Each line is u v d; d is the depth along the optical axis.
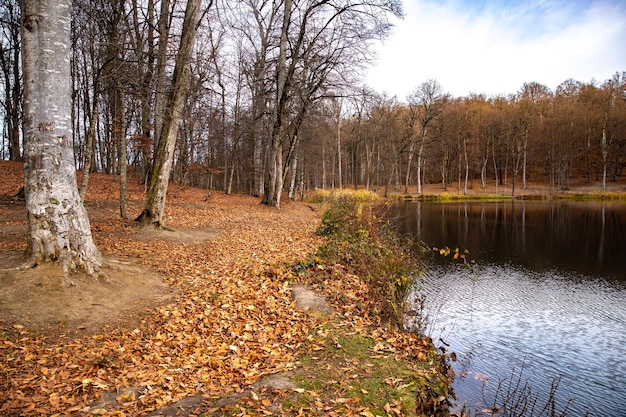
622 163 59.69
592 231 22.20
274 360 4.44
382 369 4.35
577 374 6.39
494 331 8.06
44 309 4.88
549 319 8.88
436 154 59.44
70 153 5.67
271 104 27.02
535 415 5.12
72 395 3.48
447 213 32.22
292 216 18.94
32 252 5.43
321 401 3.50
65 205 5.58
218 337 5.04
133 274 6.55
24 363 3.88
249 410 3.29
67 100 5.57
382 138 50.62
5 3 18.45
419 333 6.79
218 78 21.34
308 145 34.81
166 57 10.13
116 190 18.97
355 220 11.83
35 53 5.24
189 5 10.15
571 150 55.09
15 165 21.03
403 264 8.90
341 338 5.12
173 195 20.84
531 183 61.72
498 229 22.97
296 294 6.71
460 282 11.83
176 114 10.55
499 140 55.25
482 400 5.13
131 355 4.36
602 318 8.98
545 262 14.73
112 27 9.19
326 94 21.00
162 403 3.44
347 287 7.30
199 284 6.91
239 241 11.06
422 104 48.62
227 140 29.28
